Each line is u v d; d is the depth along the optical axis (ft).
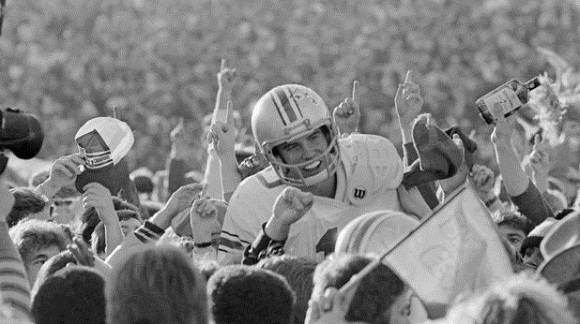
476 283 17.89
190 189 23.58
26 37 115.03
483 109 24.89
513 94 24.88
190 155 39.81
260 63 109.19
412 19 107.14
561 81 33.71
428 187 24.03
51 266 19.97
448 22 106.93
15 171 43.27
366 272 17.35
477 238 17.89
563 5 109.09
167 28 112.88
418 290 17.60
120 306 16.48
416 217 23.73
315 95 23.13
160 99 105.91
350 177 23.41
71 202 28.99
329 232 23.26
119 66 109.70
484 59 105.29
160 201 40.42
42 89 110.01
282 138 22.82
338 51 108.47
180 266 16.56
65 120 107.55
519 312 15.58
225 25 113.70
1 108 18.04
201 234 22.80
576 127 33.63
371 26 107.76
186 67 109.50
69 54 111.96
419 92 26.35
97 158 24.86
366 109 98.94
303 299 19.90
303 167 22.95
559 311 15.62
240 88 105.81
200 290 16.62
